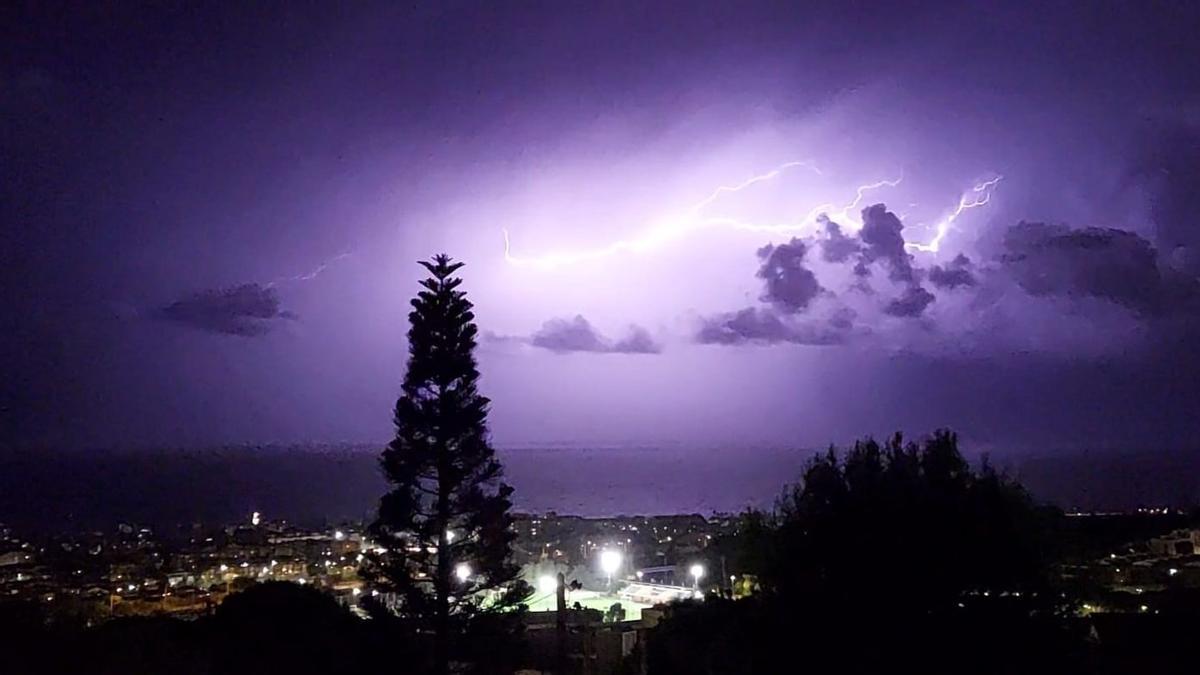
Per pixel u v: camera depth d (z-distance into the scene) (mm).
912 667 9828
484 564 20531
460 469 20547
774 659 10547
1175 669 10648
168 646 16453
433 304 21094
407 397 20875
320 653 17953
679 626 13539
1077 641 10289
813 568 10672
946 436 11117
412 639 19641
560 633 22672
